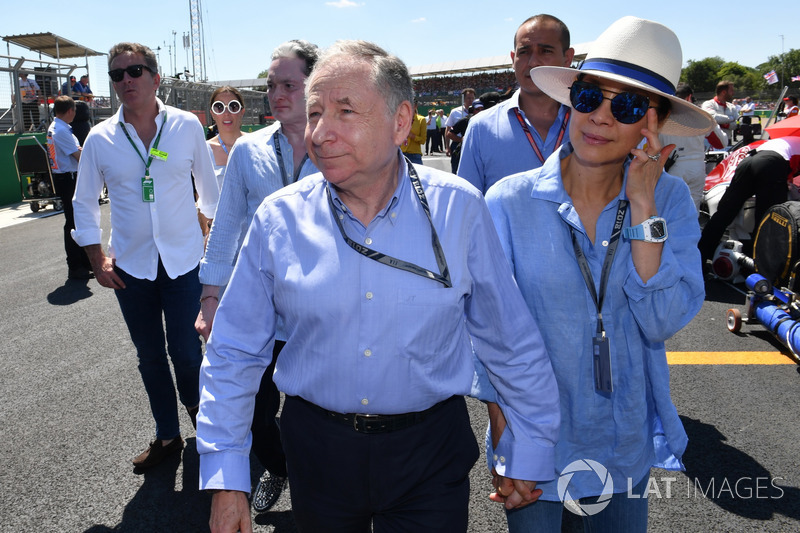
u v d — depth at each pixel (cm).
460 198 145
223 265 260
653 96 154
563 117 291
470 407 384
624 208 159
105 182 314
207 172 338
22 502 289
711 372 416
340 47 133
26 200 1229
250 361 151
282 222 146
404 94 135
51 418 373
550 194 162
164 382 320
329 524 154
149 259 309
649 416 175
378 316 138
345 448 146
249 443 147
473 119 311
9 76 1374
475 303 154
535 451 152
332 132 129
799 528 256
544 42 281
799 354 408
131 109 305
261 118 2352
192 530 268
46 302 631
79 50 1766
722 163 723
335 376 141
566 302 162
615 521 174
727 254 617
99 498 292
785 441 324
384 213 140
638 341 164
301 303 140
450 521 152
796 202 461
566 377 164
